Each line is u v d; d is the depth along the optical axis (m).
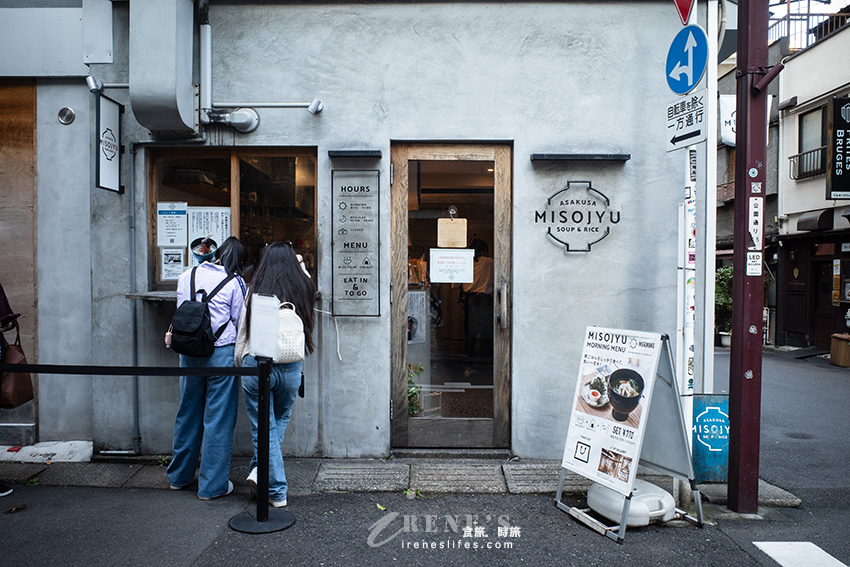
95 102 3.75
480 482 3.71
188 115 3.96
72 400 4.41
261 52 4.15
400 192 4.22
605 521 3.20
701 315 4.07
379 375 4.14
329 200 4.15
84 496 3.49
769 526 3.17
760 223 3.26
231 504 3.38
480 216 4.25
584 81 4.12
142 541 2.88
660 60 4.11
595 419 3.25
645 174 4.12
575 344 4.14
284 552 2.79
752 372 3.29
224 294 3.47
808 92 11.88
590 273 4.14
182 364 3.51
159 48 3.76
